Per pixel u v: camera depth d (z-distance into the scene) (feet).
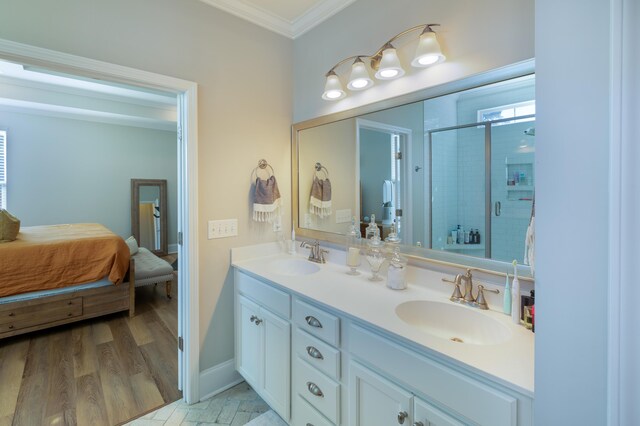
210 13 6.35
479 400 2.90
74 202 17.29
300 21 7.16
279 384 5.50
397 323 3.82
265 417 5.92
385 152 5.68
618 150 1.71
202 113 6.27
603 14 1.81
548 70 2.07
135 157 19.12
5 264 8.59
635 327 1.69
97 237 10.21
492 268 4.35
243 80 6.87
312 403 4.81
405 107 5.34
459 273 4.67
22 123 15.76
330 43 6.70
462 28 4.54
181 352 6.52
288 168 7.77
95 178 17.87
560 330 2.07
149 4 5.58
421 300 4.64
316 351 4.69
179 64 5.94
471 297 4.43
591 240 1.90
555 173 2.06
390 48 5.05
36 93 13.24
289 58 7.66
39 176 16.29
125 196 18.85
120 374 7.27
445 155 4.84
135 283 11.14
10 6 4.40
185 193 6.19
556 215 2.06
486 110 4.36
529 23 3.91
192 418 5.87
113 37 5.21
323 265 6.68
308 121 7.24
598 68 1.83
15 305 8.59
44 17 4.62
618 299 1.73
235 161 6.81
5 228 9.48
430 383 3.27
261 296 5.94
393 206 5.59
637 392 1.70
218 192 6.58
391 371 3.65
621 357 1.73
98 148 17.90
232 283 6.90
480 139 4.43
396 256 5.24
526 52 3.94
